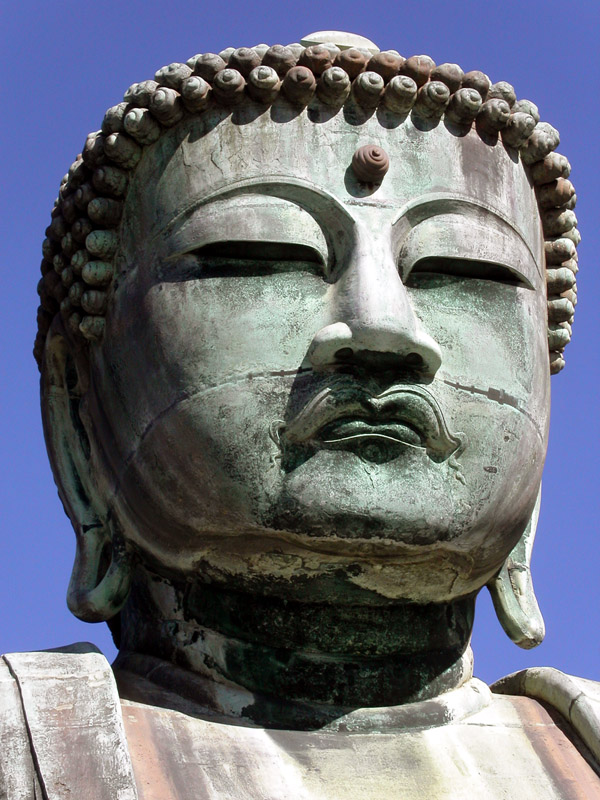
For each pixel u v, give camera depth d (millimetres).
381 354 7500
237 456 7516
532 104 8430
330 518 7418
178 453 7664
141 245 8039
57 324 8609
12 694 7047
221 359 7629
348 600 7723
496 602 8305
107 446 8172
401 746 7516
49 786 6676
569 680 7973
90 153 8203
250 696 7613
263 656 7691
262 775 7195
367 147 7855
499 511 7793
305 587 7672
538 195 8539
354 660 7742
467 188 8047
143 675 7875
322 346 7473
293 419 7504
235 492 7516
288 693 7645
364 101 8023
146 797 6898
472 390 7750
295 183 7824
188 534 7727
